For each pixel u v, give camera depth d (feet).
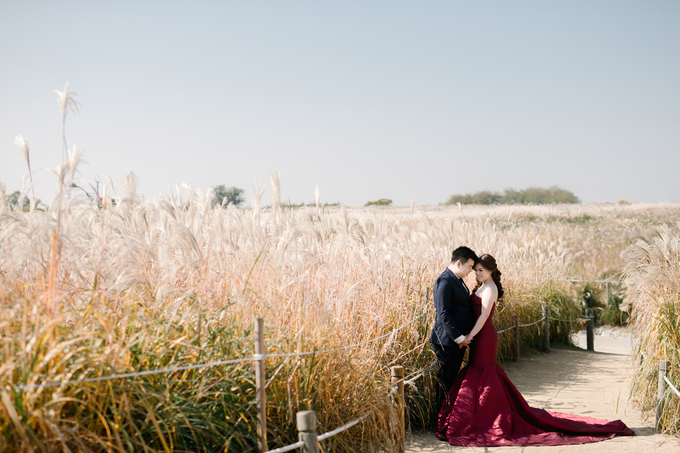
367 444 12.67
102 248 11.27
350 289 13.39
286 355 10.57
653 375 18.17
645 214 114.11
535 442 15.61
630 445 15.24
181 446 8.86
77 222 13.67
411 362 18.04
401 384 14.39
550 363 28.71
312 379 11.58
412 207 26.68
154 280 11.56
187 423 8.67
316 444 9.84
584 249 65.98
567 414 18.19
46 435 7.14
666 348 17.51
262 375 9.70
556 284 36.42
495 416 16.40
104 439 7.86
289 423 10.93
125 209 13.07
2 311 8.55
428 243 26.32
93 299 9.89
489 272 17.85
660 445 15.20
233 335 11.19
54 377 7.54
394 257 21.50
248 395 10.46
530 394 22.03
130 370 8.55
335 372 12.41
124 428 8.32
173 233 12.62
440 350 17.87
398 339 17.90
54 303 8.41
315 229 16.93
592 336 33.58
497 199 211.82
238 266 13.87
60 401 7.48
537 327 32.86
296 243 14.60
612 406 19.86
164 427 8.63
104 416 8.04
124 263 11.10
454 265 18.07
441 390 17.85
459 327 17.63
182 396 9.30
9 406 6.72
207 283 12.87
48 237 10.70
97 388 8.09
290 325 12.32
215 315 11.29
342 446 11.93
